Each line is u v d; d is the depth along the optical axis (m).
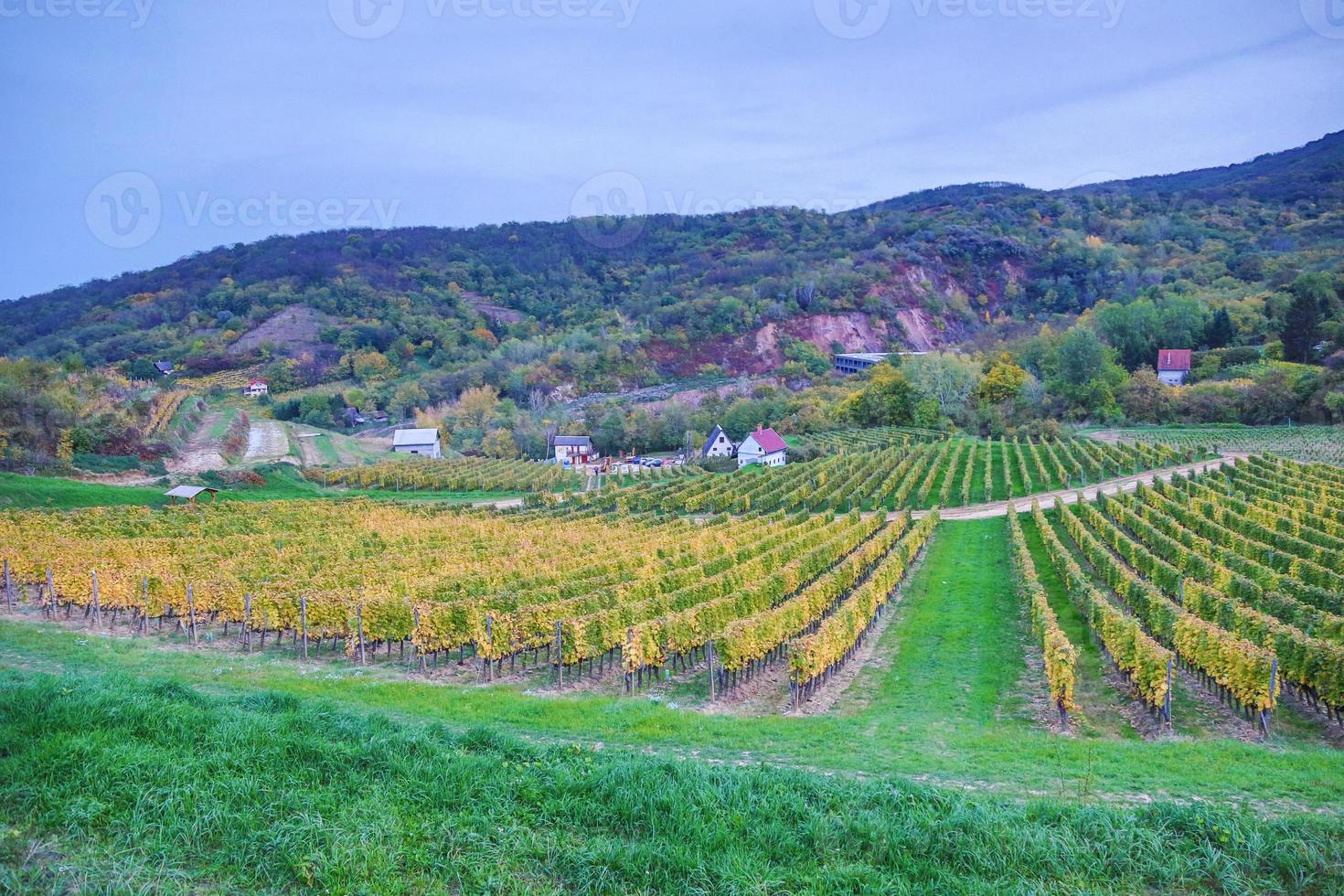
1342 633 29.67
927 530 59.69
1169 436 105.50
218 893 12.27
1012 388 127.44
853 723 23.98
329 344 193.25
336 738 17.33
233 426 121.38
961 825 14.22
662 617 32.53
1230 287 179.25
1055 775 17.97
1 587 42.22
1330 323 128.00
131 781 14.73
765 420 137.00
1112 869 13.38
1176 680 30.62
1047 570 49.72
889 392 131.25
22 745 15.77
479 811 14.55
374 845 13.28
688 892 12.59
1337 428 102.75
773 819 14.47
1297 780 17.55
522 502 84.12
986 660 32.91
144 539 52.94
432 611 32.66
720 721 22.77
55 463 78.06
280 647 35.94
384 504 78.31
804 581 46.00
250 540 53.25
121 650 31.73
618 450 139.25
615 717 22.55
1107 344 140.62
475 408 153.38
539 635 32.84
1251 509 57.12
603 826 14.47
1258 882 13.04
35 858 12.63
